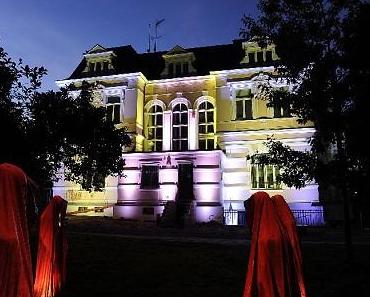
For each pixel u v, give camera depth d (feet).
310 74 36.76
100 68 106.52
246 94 94.58
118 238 55.93
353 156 33.32
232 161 91.86
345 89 33.63
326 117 34.76
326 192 91.25
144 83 102.53
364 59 31.68
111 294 26.68
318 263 38.42
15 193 12.59
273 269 15.12
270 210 15.81
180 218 80.64
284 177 38.40
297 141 87.81
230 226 79.36
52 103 44.42
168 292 27.37
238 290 27.91
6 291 11.79
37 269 21.99
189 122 97.45
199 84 99.09
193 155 90.79
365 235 64.80
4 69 38.24
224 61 104.47
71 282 29.78
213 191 88.28
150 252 44.83
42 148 42.93
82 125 47.78
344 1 35.96
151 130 101.55
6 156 36.19
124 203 92.48
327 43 36.86
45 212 23.06
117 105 99.86
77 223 78.43
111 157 52.90
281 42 37.96
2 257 11.89
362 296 26.86
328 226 82.38
